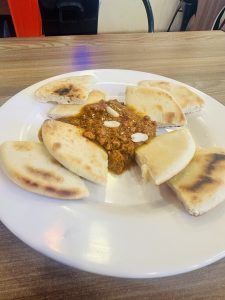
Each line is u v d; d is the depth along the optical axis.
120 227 0.15
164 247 0.14
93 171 0.18
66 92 0.24
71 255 0.13
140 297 0.13
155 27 0.75
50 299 0.13
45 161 0.17
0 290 0.13
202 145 0.22
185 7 0.67
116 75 0.27
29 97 0.23
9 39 0.32
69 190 0.16
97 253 0.13
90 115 0.23
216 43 0.35
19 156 0.17
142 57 0.32
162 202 0.17
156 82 0.26
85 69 0.29
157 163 0.18
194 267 0.13
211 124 0.23
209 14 0.64
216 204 0.16
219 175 0.17
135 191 0.18
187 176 0.18
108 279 0.14
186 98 0.25
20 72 0.27
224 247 0.14
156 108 0.24
